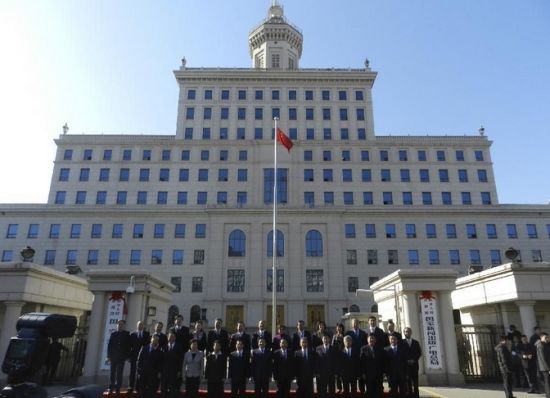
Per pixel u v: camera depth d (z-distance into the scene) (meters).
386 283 18.42
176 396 12.02
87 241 49.59
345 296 47.44
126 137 54.88
